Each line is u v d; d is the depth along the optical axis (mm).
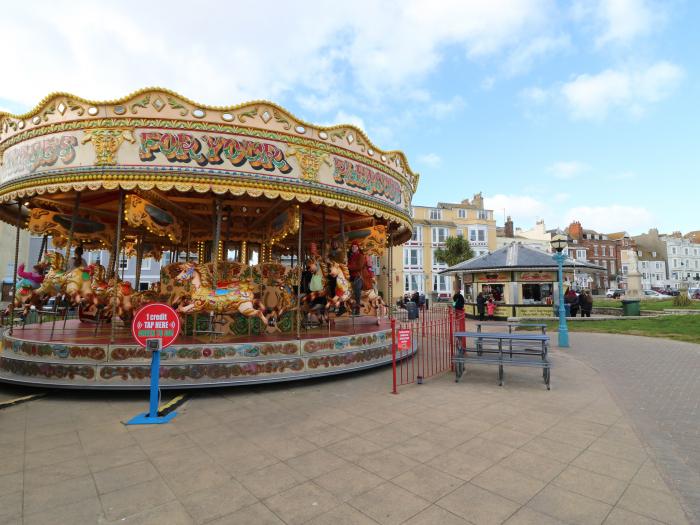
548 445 4180
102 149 6348
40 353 6492
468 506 2975
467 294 25234
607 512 2889
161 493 3188
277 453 3986
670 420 5000
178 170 6355
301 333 8281
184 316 8039
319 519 2811
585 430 4641
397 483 3346
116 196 8984
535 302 21688
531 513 2877
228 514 2881
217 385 6109
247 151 6691
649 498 3088
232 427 4773
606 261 63781
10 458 3877
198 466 3688
